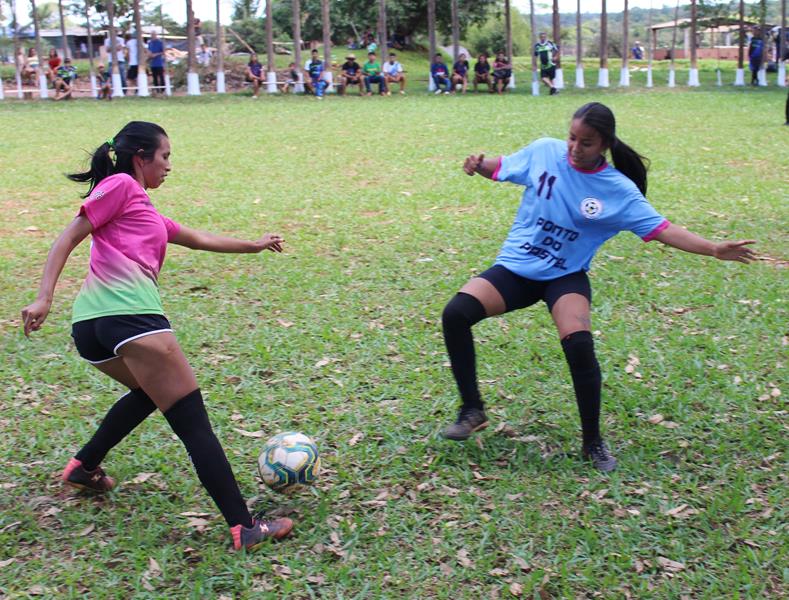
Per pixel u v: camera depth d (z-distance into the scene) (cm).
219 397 562
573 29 7631
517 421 528
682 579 385
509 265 464
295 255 861
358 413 541
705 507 437
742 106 2192
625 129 1716
